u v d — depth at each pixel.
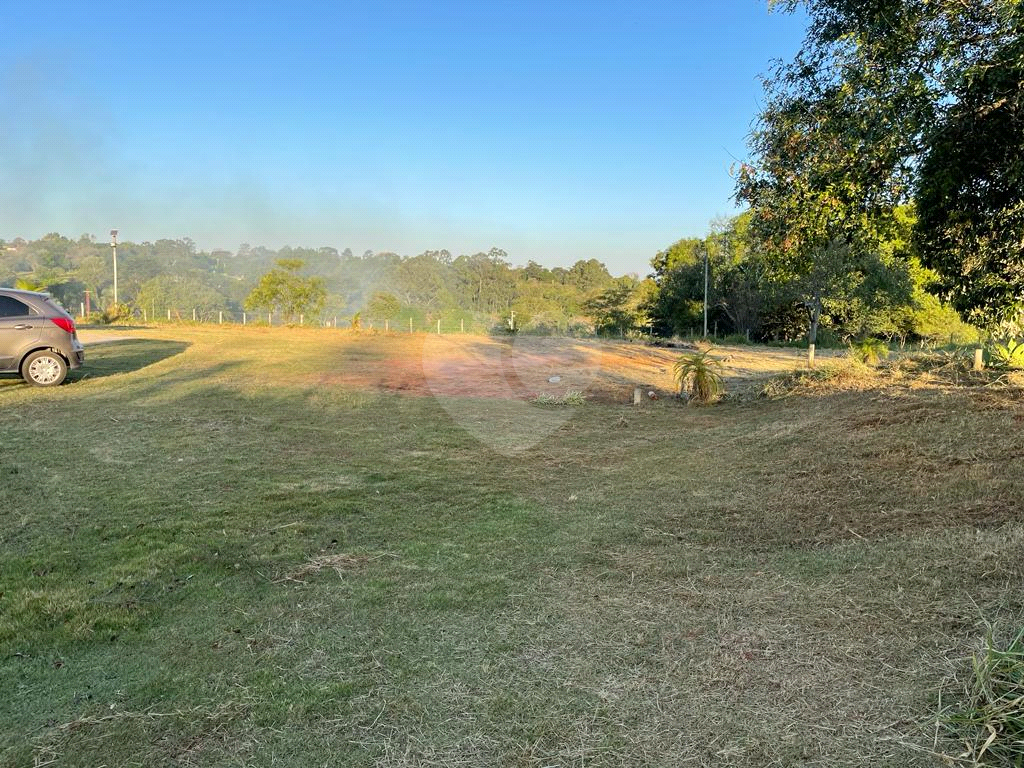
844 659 2.19
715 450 5.94
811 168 6.57
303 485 4.97
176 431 6.79
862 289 25.73
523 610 2.75
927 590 2.61
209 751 1.89
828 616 2.50
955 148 4.83
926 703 1.92
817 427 6.24
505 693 2.12
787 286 26.84
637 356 16.92
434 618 2.71
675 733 1.87
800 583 2.84
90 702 2.16
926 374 8.60
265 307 37.72
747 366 15.32
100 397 8.66
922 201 5.33
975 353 8.73
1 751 1.92
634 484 4.94
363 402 8.87
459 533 3.87
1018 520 3.37
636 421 7.93
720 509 4.15
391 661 2.35
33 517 4.13
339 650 2.45
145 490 4.77
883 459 4.86
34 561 3.43
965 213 5.20
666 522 3.95
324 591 3.04
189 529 3.94
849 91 5.79
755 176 7.40
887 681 2.04
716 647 2.33
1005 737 1.73
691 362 9.69
